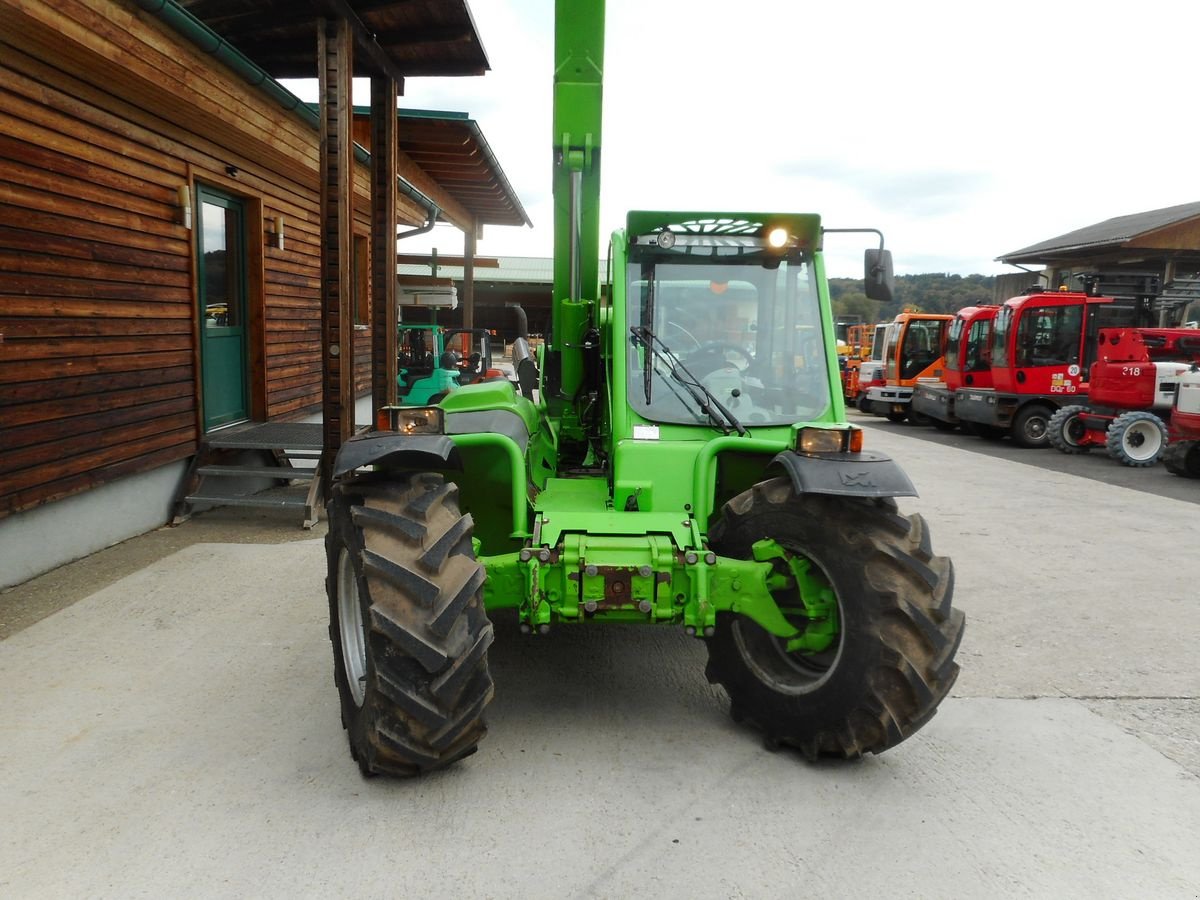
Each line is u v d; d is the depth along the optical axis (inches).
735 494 150.7
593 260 169.9
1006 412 563.5
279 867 97.3
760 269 151.3
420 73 299.7
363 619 109.4
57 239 208.8
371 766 111.7
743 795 114.7
